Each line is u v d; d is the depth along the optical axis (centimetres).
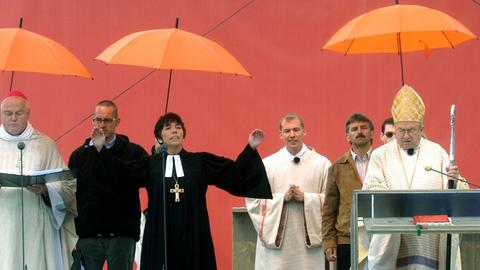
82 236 1108
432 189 872
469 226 829
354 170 1091
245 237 1273
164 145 1015
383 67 1372
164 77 1412
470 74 1353
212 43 1049
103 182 1094
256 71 1397
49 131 1427
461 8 1353
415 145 976
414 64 1365
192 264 1015
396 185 969
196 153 1039
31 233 1040
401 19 1026
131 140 1415
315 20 1385
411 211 863
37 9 1430
